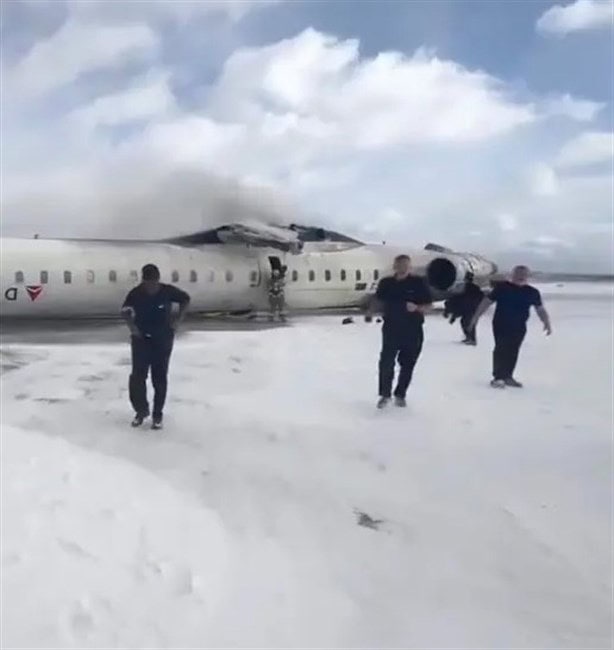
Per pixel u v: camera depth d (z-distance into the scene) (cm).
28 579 466
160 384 886
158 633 419
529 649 419
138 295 880
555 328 2134
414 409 988
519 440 831
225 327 2172
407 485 683
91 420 938
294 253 2517
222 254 2411
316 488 674
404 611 458
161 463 746
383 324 984
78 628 418
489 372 1287
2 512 571
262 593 471
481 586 492
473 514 612
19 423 916
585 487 673
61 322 2323
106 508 596
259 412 976
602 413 964
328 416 952
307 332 2000
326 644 419
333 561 524
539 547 550
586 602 473
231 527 577
